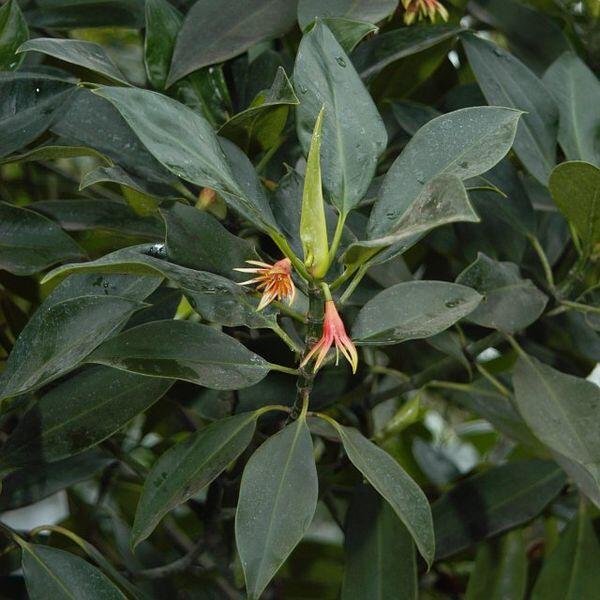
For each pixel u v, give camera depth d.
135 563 1.25
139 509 1.02
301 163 1.16
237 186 0.98
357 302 1.17
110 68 1.04
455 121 1.02
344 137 1.03
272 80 1.19
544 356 1.31
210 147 0.98
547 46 1.29
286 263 0.96
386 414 1.49
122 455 1.24
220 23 1.14
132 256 0.96
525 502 1.26
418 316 1.01
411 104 1.22
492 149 1.00
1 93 1.08
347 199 1.01
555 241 1.30
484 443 1.67
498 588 1.27
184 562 1.23
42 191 1.40
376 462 0.99
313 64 1.03
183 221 1.02
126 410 1.08
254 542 0.97
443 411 1.58
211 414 1.19
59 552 1.07
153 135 0.96
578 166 1.04
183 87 1.15
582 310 1.16
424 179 1.01
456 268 1.35
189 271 0.96
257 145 1.09
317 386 1.21
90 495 1.49
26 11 1.21
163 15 1.14
